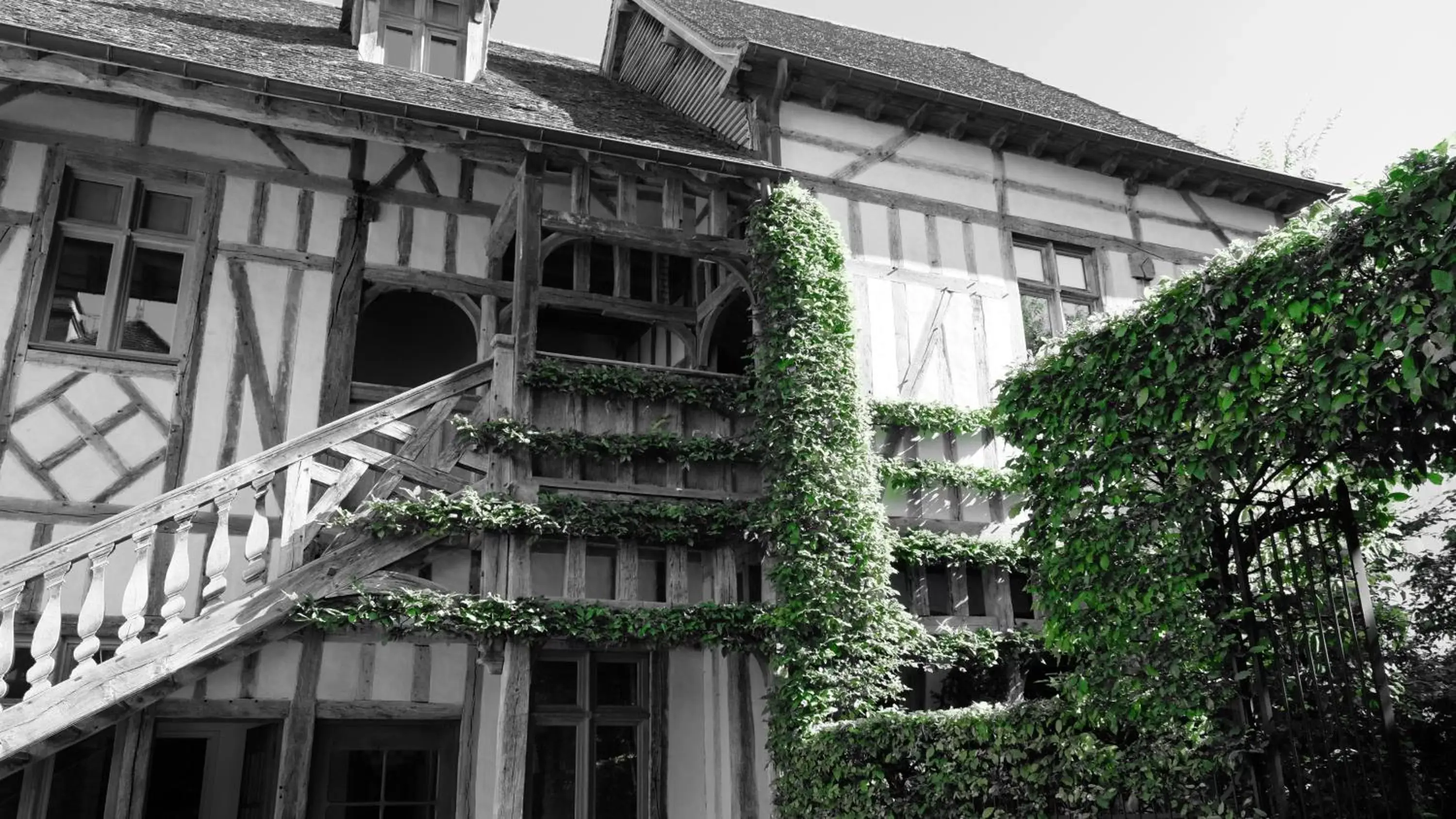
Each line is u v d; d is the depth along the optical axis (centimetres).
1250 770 464
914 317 967
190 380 815
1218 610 494
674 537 796
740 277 898
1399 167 429
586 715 863
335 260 882
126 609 628
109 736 754
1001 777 562
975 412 943
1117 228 1101
